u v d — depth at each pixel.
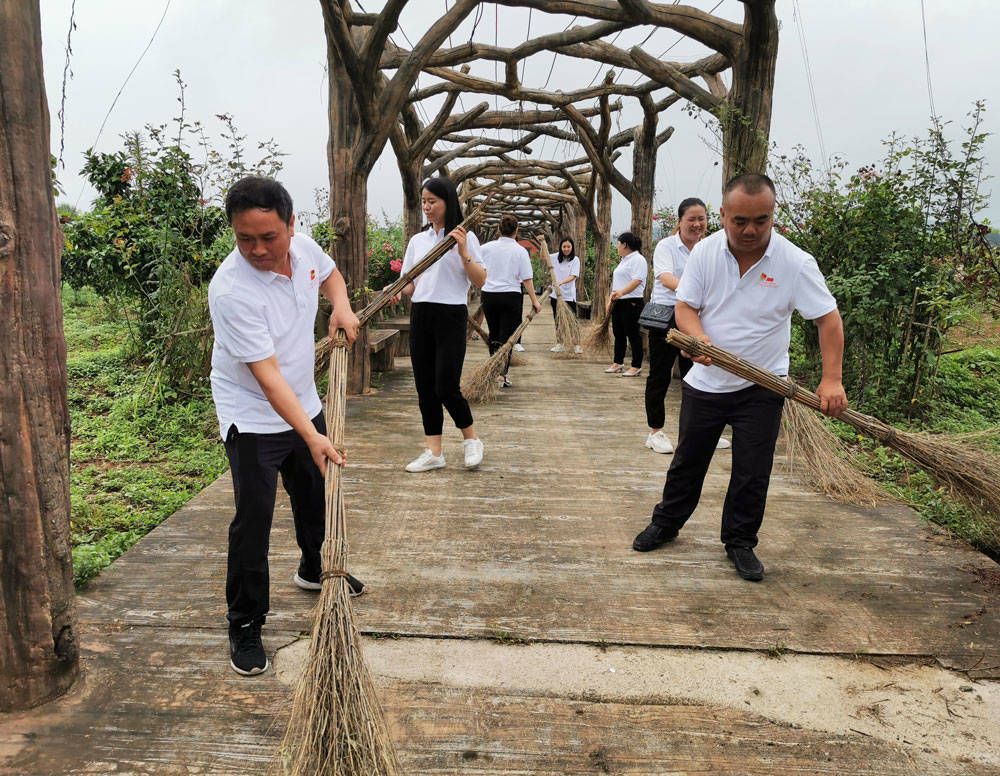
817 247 6.39
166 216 6.25
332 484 2.12
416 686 2.26
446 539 3.38
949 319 5.42
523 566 3.10
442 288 4.03
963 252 5.68
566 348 9.60
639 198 11.62
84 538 3.31
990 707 2.20
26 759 1.91
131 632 2.52
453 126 11.12
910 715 2.16
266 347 2.13
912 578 3.03
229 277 2.12
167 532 3.38
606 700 2.21
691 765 1.94
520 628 2.60
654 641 2.53
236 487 2.26
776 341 2.95
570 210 22.03
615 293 7.88
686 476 3.17
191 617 2.63
